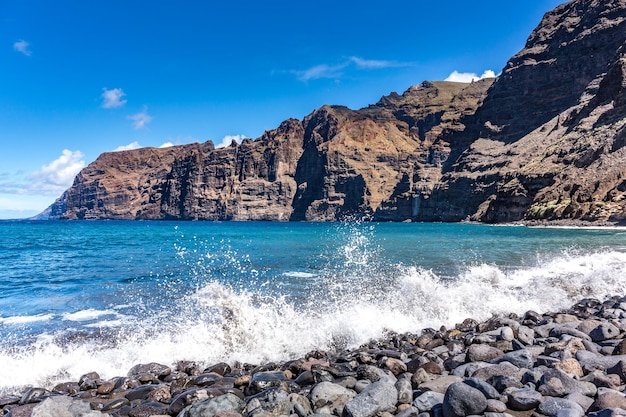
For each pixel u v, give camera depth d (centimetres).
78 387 695
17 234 7450
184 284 1741
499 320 959
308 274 1964
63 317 1179
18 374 761
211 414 516
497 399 502
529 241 4391
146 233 7931
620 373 562
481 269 1733
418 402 514
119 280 1870
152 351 875
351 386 618
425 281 1355
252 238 5794
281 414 518
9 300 1443
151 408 568
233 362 820
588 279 1620
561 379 534
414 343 903
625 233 6241
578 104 19312
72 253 3462
